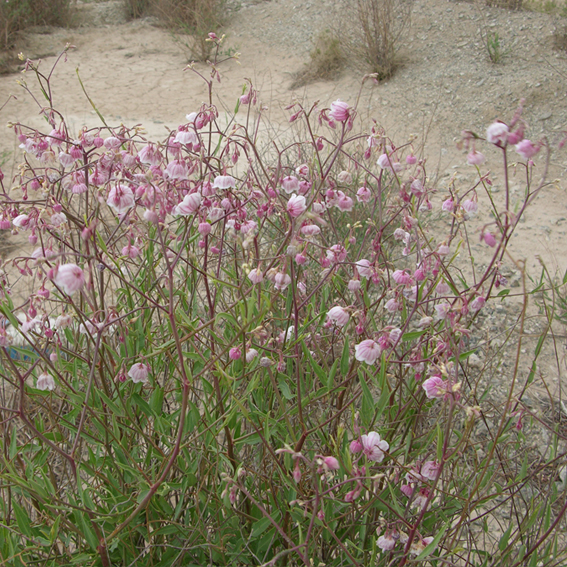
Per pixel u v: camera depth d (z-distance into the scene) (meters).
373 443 0.54
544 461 0.70
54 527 0.54
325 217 0.90
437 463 0.56
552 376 0.93
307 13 2.89
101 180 0.62
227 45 2.77
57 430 0.61
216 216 0.62
